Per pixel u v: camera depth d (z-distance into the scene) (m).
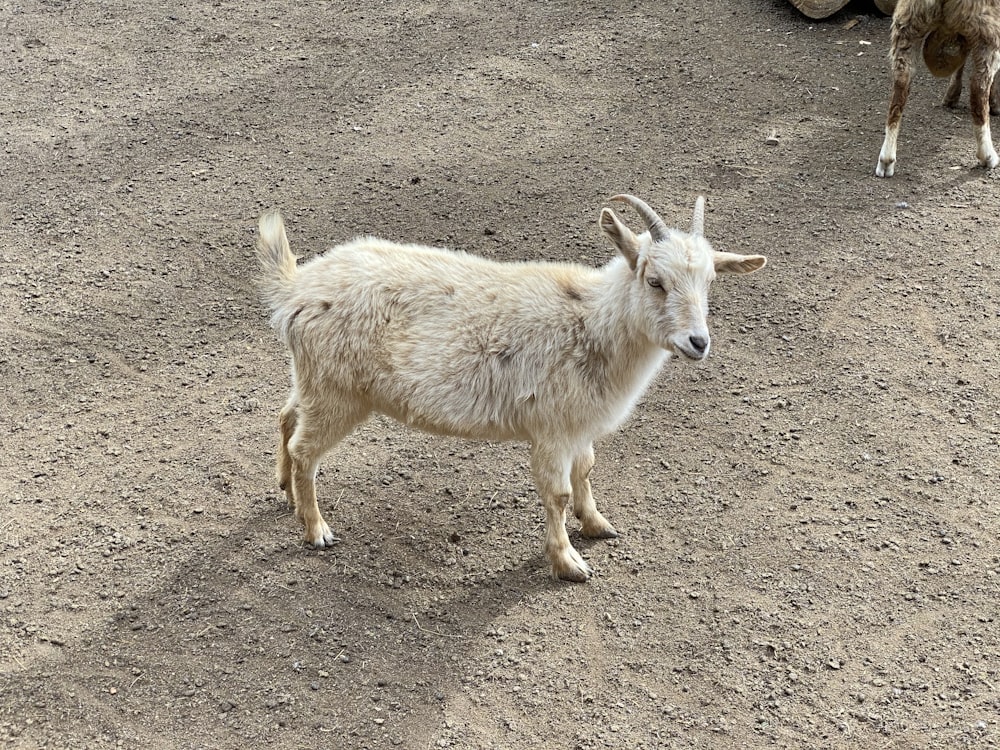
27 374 3.04
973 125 3.86
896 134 3.73
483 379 2.50
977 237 3.52
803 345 3.17
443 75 4.42
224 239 3.52
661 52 4.58
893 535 2.68
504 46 4.66
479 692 2.38
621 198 2.47
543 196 3.71
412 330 2.50
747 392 3.04
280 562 2.60
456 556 2.64
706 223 3.58
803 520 2.71
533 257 3.45
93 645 2.43
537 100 4.23
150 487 2.76
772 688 2.40
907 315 3.25
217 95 4.24
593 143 3.96
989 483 2.79
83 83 4.31
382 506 2.74
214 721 2.32
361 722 2.33
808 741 2.32
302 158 3.88
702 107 4.16
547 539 2.59
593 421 2.54
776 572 2.61
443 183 3.77
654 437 2.93
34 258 3.41
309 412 2.55
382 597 2.54
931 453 2.87
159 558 2.60
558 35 4.75
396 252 2.57
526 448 2.90
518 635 2.48
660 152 3.91
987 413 2.96
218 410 2.97
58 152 3.87
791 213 3.62
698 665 2.43
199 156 3.88
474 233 3.55
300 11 5.03
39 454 2.83
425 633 2.48
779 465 2.85
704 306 2.43
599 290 2.52
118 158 3.86
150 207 3.63
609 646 2.47
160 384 3.04
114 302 3.28
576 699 2.38
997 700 2.38
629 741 2.31
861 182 3.75
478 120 4.08
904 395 3.02
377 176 3.80
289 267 2.56
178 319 3.24
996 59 3.65
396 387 2.50
